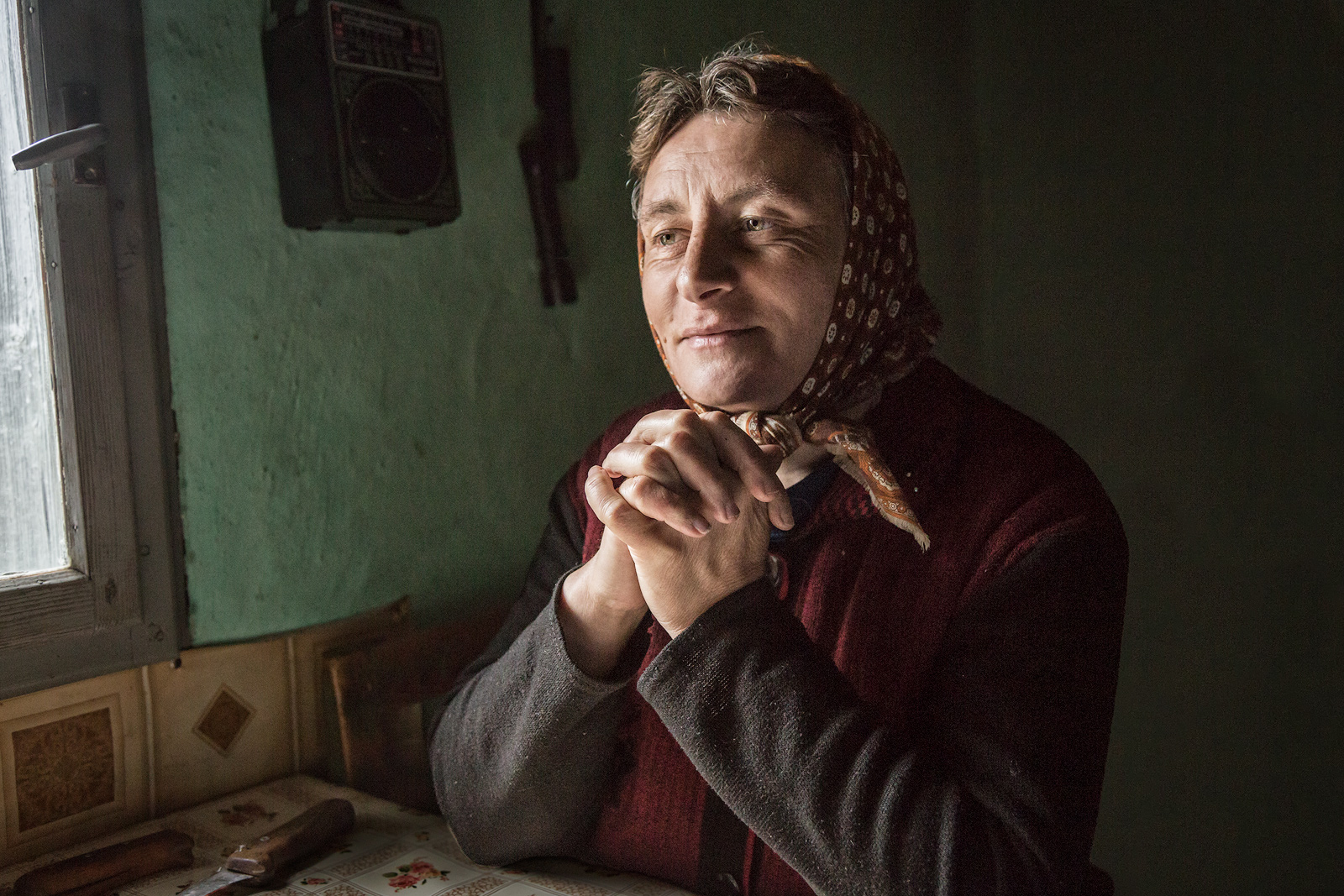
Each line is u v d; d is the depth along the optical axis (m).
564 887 0.84
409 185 1.14
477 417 1.30
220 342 1.03
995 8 2.48
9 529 0.94
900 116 2.19
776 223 0.71
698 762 0.64
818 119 0.73
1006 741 0.62
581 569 0.76
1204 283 2.32
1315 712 2.26
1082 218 2.45
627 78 1.50
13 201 0.92
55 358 0.92
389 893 0.82
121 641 0.96
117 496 0.95
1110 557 0.69
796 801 0.61
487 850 0.85
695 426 0.62
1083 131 2.43
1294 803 2.29
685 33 1.59
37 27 0.90
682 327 0.75
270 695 1.09
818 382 0.76
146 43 0.97
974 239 2.56
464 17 1.25
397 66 1.13
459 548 1.29
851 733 0.62
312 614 1.13
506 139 1.32
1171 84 2.31
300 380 1.10
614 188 1.49
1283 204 2.21
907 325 0.84
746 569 0.65
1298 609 2.26
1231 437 2.31
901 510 0.69
